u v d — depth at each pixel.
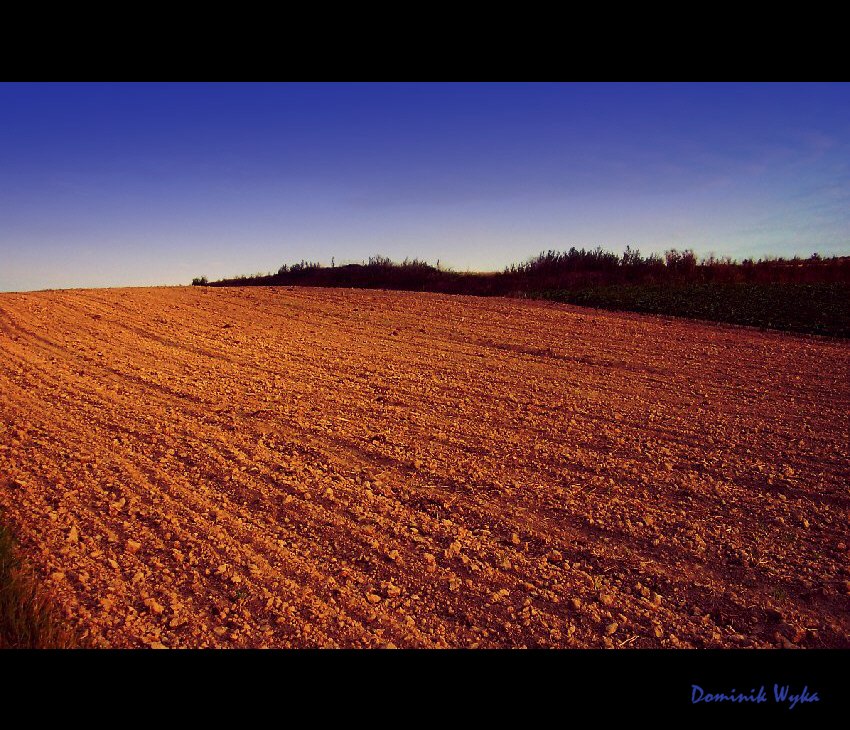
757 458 5.98
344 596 3.78
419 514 4.84
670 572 4.03
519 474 5.62
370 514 4.82
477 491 5.27
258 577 3.94
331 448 6.29
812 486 5.29
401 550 4.30
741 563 4.11
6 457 5.80
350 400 8.21
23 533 4.32
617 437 6.66
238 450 6.17
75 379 9.07
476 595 3.81
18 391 8.27
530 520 4.75
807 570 3.99
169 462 5.80
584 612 3.64
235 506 4.91
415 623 3.55
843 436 6.58
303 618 3.56
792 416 7.36
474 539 4.46
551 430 6.91
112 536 4.36
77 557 4.06
